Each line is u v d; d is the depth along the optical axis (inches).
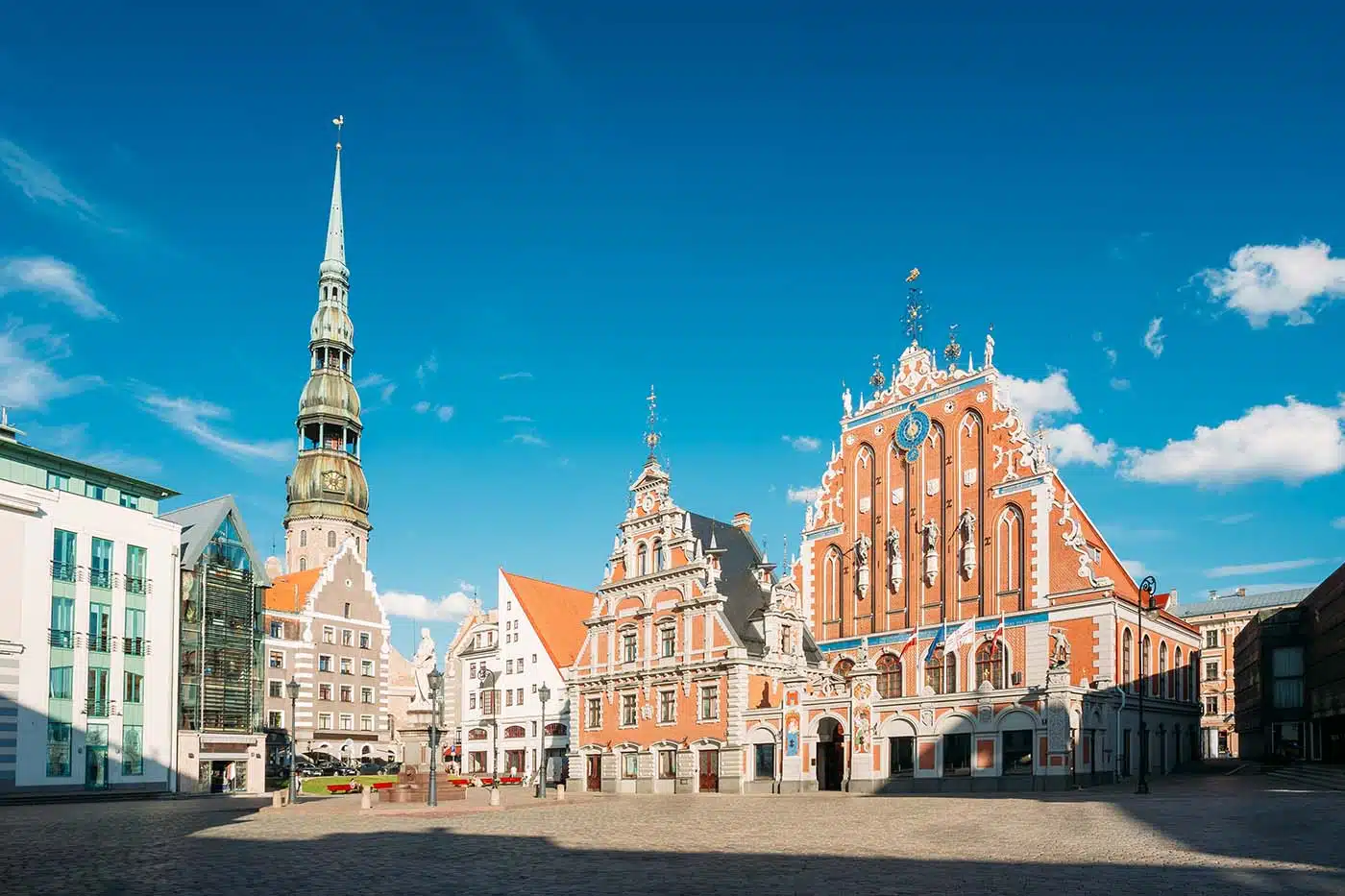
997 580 2960.1
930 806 1914.4
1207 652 5039.4
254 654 3472.0
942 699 2637.8
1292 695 3511.3
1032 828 1387.8
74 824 1717.5
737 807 2057.1
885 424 3312.0
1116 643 2760.8
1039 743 2466.8
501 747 4040.4
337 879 976.3
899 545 3196.4
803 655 3107.8
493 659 4146.2
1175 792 2180.1
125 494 3019.2
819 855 1125.1
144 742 2945.4
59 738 2704.2
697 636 2965.1
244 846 1295.5
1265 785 2453.2
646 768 3034.0
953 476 3110.2
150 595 3021.7
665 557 3120.1
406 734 2559.1
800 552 3444.9
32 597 2672.2
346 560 4830.2
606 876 978.7
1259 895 800.3
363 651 4827.8
